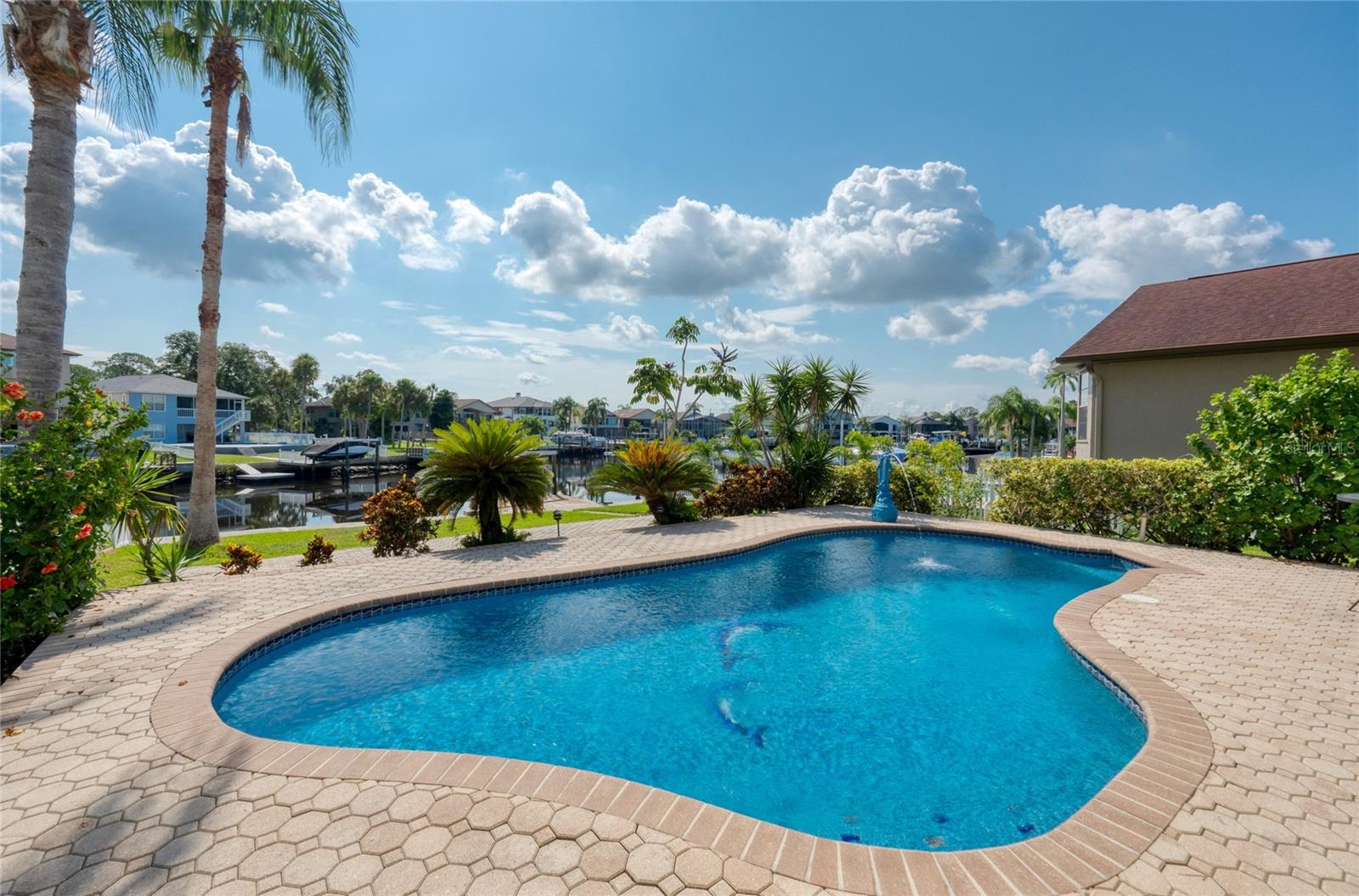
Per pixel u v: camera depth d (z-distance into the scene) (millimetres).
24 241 6453
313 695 4773
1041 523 10883
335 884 2164
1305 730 3377
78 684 3973
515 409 98250
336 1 10531
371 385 68688
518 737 4219
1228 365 11227
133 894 2111
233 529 15984
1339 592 6355
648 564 8211
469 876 2201
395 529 8961
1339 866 2275
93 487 5398
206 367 11156
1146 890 2158
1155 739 3270
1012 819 3301
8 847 2357
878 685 5039
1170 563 7711
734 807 3449
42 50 6305
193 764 2982
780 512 13266
